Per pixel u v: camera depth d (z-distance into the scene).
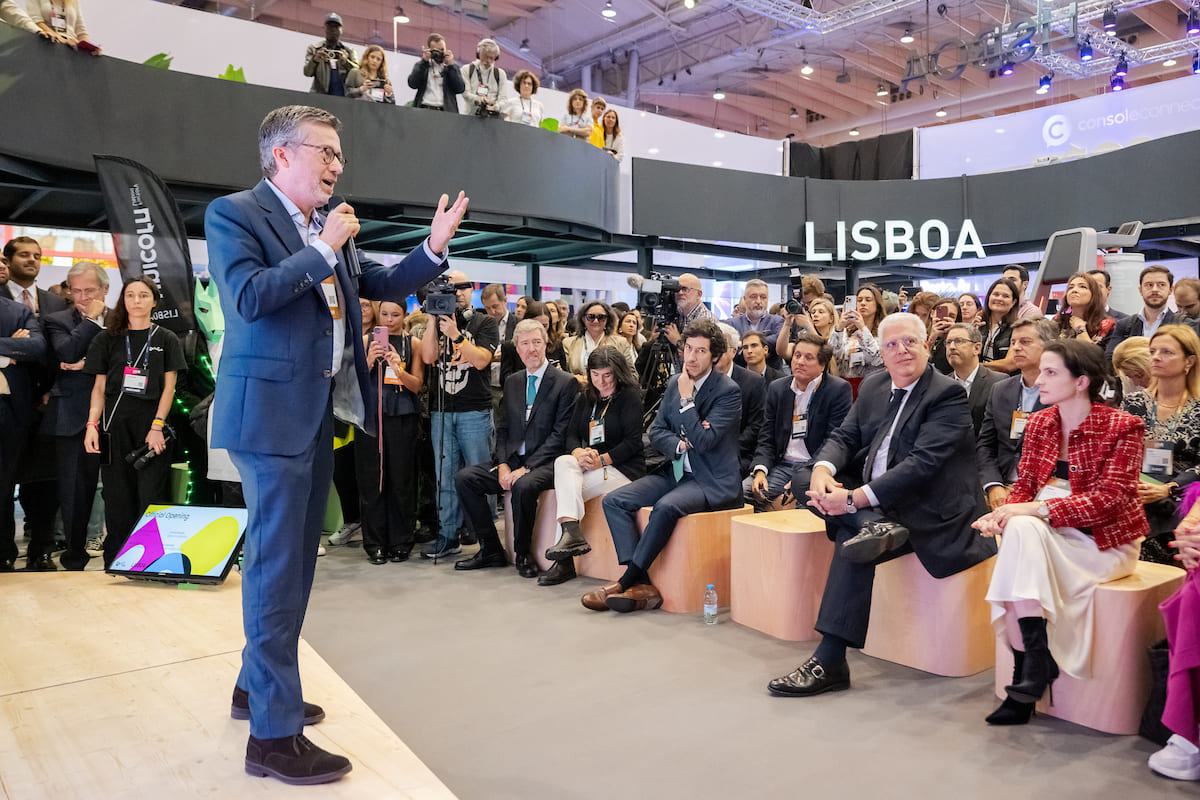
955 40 13.81
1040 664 2.43
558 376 4.52
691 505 3.70
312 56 6.78
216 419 1.78
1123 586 2.44
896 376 3.01
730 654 3.14
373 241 8.84
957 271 12.48
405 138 6.92
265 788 1.73
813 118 20.31
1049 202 10.33
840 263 11.02
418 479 5.23
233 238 1.71
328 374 1.84
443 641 3.31
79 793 1.70
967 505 2.90
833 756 2.28
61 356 4.12
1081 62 14.21
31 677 2.35
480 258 10.09
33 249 4.98
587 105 8.69
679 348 4.82
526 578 4.32
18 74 5.18
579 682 2.86
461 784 2.14
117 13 7.71
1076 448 2.58
